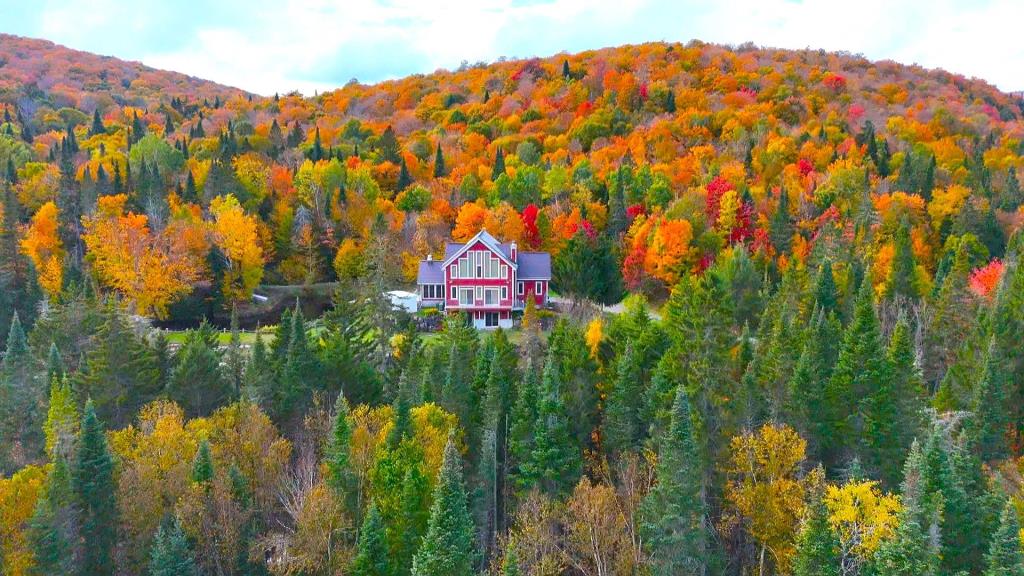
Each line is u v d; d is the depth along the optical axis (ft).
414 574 116.06
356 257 352.08
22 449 177.78
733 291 246.06
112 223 318.45
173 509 136.46
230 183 384.68
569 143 474.90
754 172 394.11
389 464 142.51
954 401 176.45
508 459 166.61
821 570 112.88
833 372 160.66
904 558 104.78
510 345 204.74
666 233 306.35
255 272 337.72
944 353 214.69
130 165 420.77
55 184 382.01
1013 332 182.39
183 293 314.76
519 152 458.09
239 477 139.03
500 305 289.74
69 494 128.26
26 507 129.59
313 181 394.32
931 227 346.33
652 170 394.11
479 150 491.31
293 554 132.67
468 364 197.26
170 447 143.64
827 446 154.20
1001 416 158.81
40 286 296.30
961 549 119.34
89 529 131.03
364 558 128.57
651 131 457.68
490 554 150.20
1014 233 297.94
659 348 187.11
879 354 154.61
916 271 276.00
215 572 134.51
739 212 329.93
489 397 168.35
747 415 150.92
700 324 156.46
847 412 153.48
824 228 299.58
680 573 123.44
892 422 148.05
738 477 146.41
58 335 228.02
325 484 142.82
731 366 161.48
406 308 289.33
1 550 123.34
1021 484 139.33
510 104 563.07
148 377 191.52
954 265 258.98
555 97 570.05
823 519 114.73
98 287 306.55
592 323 217.97
